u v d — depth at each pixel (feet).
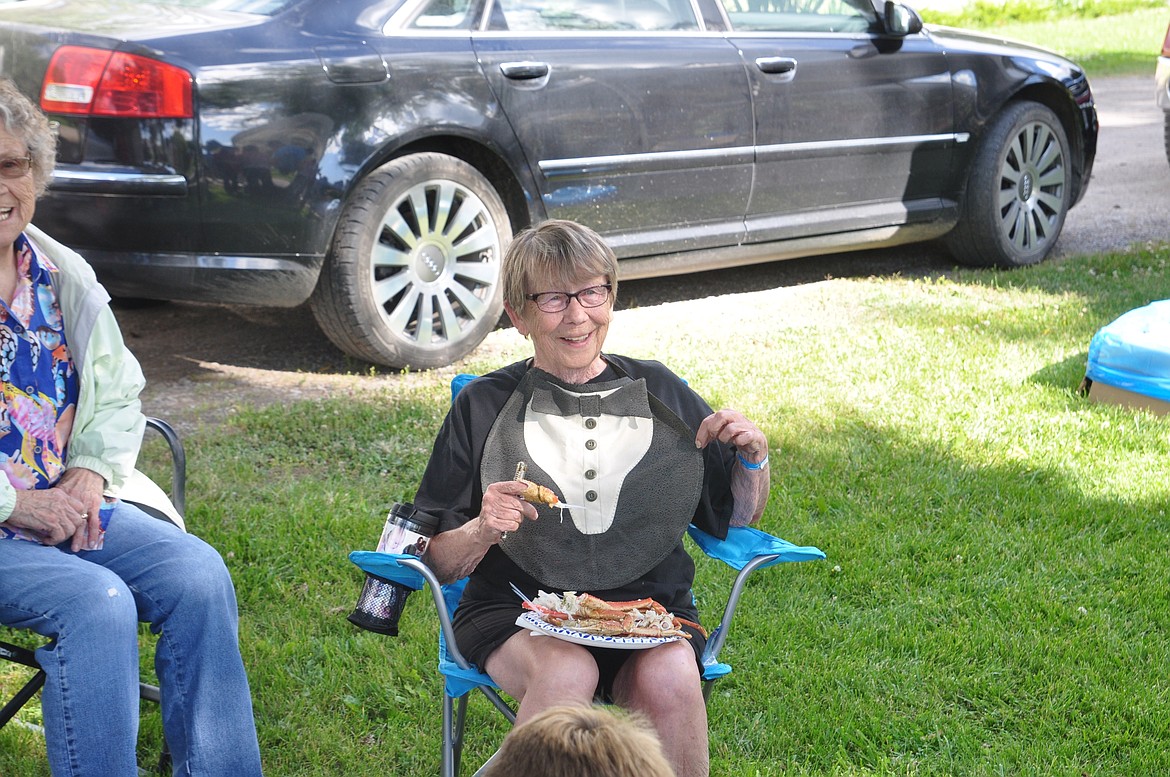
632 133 19.24
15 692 10.60
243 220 16.06
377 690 10.75
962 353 18.95
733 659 11.41
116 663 8.13
